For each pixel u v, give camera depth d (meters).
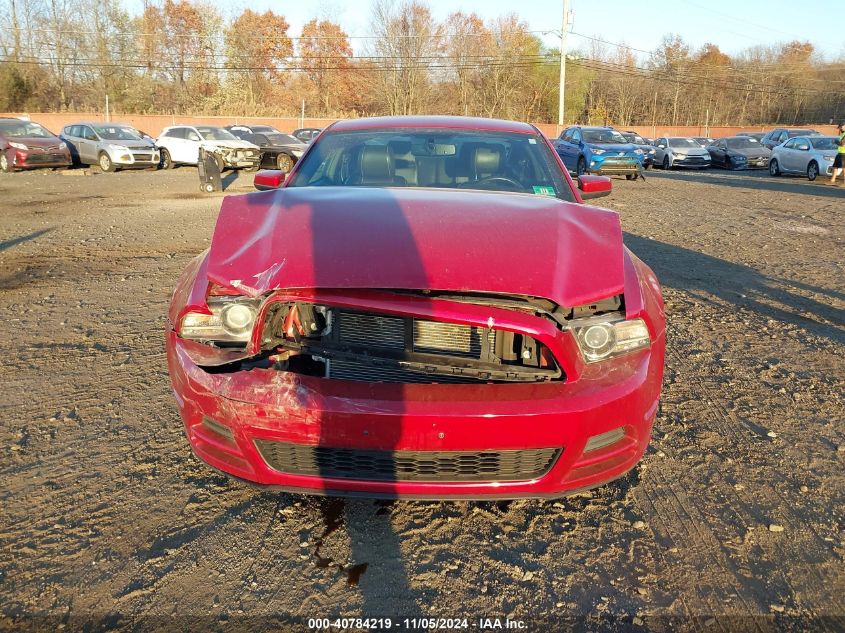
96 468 3.07
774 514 2.80
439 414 2.22
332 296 2.34
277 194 3.18
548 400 2.29
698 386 4.17
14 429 3.44
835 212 12.29
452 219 2.78
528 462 2.38
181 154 22.89
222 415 2.38
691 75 68.38
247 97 60.44
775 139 29.50
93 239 9.03
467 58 57.47
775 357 4.70
